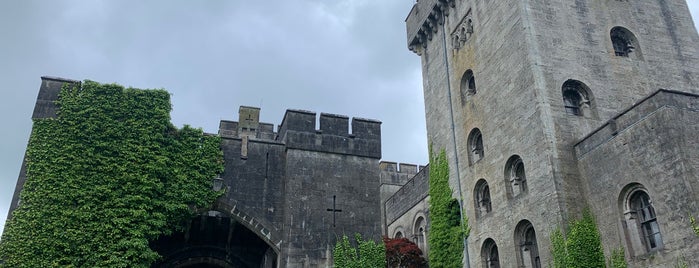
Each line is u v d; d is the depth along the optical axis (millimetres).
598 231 23047
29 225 20609
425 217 40094
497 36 30531
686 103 20906
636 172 21484
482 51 32094
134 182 22547
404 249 37312
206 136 24891
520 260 26516
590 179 23969
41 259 20297
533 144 26125
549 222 24281
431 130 37469
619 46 30062
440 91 36906
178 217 23031
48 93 23141
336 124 27297
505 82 29219
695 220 18609
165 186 23156
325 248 24578
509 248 27172
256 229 24359
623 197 22203
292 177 25438
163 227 22734
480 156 31828
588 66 27969
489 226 29219
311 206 25172
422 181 41156
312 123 26875
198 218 28453
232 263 29797
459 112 34000
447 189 33781
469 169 31984
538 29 28094
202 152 24531
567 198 24031
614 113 27156
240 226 29172
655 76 29203
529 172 26188
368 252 25000
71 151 22203
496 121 29734
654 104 20969
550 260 24016
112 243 21281
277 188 25422
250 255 30188
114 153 22781
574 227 23297
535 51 27375
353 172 26547
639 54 29562
